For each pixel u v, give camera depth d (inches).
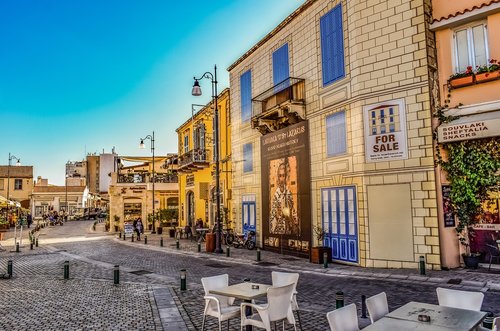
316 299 385.4
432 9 535.8
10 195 2571.4
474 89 496.7
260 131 811.4
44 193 2753.4
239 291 263.6
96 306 378.9
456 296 236.4
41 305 385.4
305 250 671.1
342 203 597.0
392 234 530.6
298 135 700.0
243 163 895.7
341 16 613.9
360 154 567.2
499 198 501.0
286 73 750.5
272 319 246.1
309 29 687.7
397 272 492.7
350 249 576.4
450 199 514.3
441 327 178.4
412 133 524.1
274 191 766.5
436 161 509.0
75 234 1432.1
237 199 911.7
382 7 560.1
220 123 1053.8
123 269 609.9
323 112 646.5
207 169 1147.3
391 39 549.6
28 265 677.3
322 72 652.1
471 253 506.9
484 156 483.5
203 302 391.5
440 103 524.4
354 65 582.9
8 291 454.9
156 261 697.6
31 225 1988.2
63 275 562.6
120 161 1852.9
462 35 521.3
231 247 860.6
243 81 908.6
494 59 484.7
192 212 1305.4
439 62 530.3
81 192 2832.2
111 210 1590.8
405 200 523.5
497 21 485.1
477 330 210.4
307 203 669.9
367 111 564.1
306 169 675.4
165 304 383.2
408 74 531.8
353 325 202.5
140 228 1381.6
